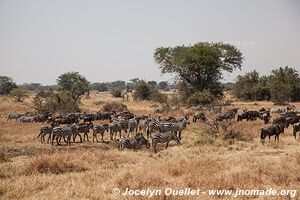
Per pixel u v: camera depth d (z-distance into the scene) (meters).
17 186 19.20
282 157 27.33
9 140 39.50
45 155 26.52
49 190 18.70
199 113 57.78
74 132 39.00
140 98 126.94
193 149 32.38
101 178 21.33
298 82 121.00
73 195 17.81
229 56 98.62
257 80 131.50
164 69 101.88
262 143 35.09
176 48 102.38
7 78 153.75
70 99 82.19
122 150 32.59
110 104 82.81
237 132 38.44
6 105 93.50
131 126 43.38
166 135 33.91
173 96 101.81
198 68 95.56
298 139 38.47
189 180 19.78
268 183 20.09
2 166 24.58
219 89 99.81
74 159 26.69
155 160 28.27
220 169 23.28
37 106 77.62
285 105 100.19
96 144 37.59
